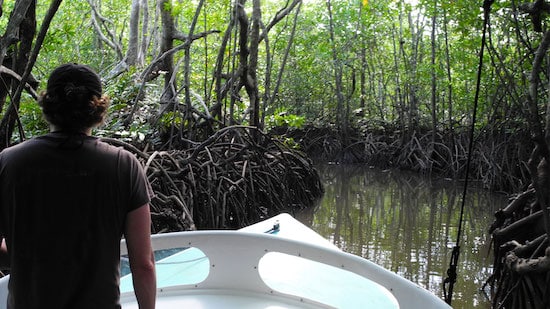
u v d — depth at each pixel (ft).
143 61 55.11
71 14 68.95
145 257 6.40
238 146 34.86
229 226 30.45
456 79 57.11
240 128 36.22
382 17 66.90
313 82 75.20
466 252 27.53
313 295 11.97
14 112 16.71
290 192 39.06
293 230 17.34
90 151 6.15
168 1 37.65
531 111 15.10
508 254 19.99
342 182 52.60
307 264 13.52
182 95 43.93
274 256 13.88
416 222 34.30
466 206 40.47
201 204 28.37
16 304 6.23
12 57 17.81
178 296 10.07
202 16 45.78
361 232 31.53
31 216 6.05
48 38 25.22
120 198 6.18
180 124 33.60
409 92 65.92
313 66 73.51
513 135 45.06
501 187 46.44
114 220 6.17
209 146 32.53
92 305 6.10
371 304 11.72
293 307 9.86
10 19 14.44
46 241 6.02
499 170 46.91
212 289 10.31
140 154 24.62
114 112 31.99
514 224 21.63
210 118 35.73
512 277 19.76
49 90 6.17
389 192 46.70
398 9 64.54
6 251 6.86
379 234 31.07
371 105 75.46
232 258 10.11
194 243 9.92
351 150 70.28
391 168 64.23
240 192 31.50
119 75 39.68
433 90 60.18
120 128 28.81
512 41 48.55
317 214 36.83
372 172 60.75
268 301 10.00
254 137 39.73
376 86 84.84
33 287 6.10
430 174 58.34
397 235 30.81
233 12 38.06
